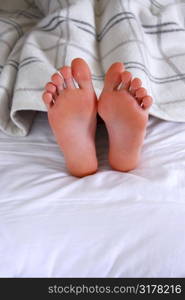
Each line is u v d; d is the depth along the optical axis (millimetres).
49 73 1090
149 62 1179
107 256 862
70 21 1235
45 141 1098
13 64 1171
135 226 878
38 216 896
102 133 1113
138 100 902
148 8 1342
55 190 936
